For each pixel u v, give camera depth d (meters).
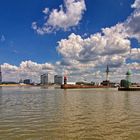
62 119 39.88
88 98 100.50
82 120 38.62
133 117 41.56
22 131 30.33
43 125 34.34
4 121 38.25
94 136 27.38
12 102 80.25
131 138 26.36
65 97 110.00
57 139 26.16
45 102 79.19
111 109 54.53
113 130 30.47
